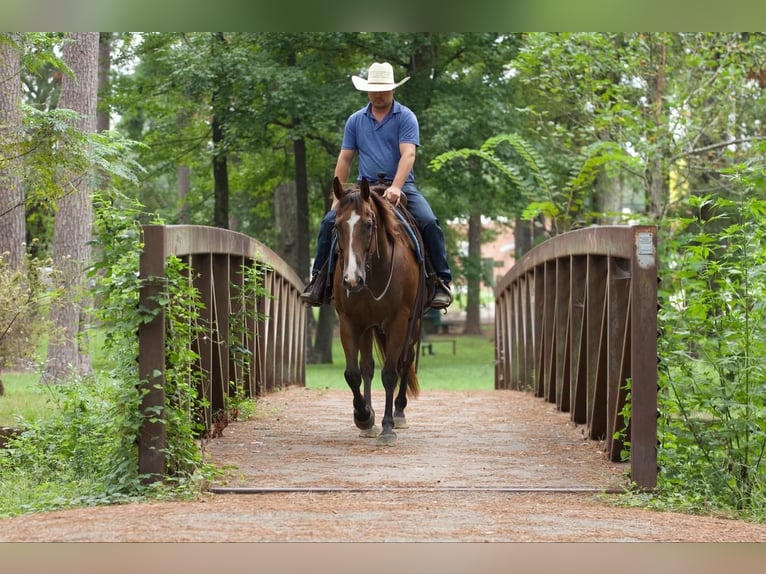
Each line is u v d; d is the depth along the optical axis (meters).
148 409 8.24
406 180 11.34
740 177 10.15
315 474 8.98
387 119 11.23
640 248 8.52
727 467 9.14
